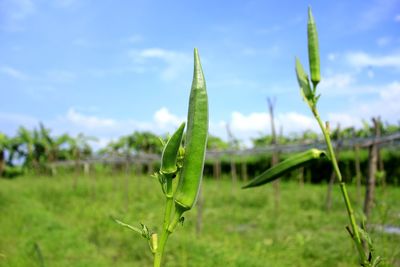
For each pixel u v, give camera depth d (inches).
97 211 509.4
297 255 294.2
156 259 46.1
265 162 996.6
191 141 48.0
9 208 514.6
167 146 46.4
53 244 338.6
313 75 61.4
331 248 284.2
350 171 754.8
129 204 583.8
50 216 468.4
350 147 452.1
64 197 668.7
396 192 551.2
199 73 49.9
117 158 808.3
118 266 292.2
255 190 661.3
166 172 47.1
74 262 297.1
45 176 1143.0
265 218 436.5
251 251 308.0
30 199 653.9
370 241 61.4
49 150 1253.1
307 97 62.0
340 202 504.4
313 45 61.7
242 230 399.9
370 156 228.4
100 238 367.9
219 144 1137.4
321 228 382.9
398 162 719.7
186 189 47.1
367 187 226.2
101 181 895.7
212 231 392.2
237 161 1048.2
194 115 48.6
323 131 61.4
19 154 1312.7
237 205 542.0
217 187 789.9
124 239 355.9
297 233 348.2
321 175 859.4
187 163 47.6
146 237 46.5
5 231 381.7
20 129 1286.9
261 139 1139.9
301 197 573.3
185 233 362.9
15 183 919.0
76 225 441.4
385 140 343.3
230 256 282.0
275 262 278.8
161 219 442.6
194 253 293.4
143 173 1137.4
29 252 309.6
